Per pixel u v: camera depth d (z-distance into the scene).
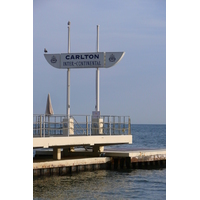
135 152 28.14
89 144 25.00
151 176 25.80
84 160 25.64
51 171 24.05
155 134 90.81
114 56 27.02
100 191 21.64
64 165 24.53
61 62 27.38
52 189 21.55
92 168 26.22
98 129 27.14
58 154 25.41
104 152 28.19
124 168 27.72
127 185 23.09
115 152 28.00
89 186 22.52
